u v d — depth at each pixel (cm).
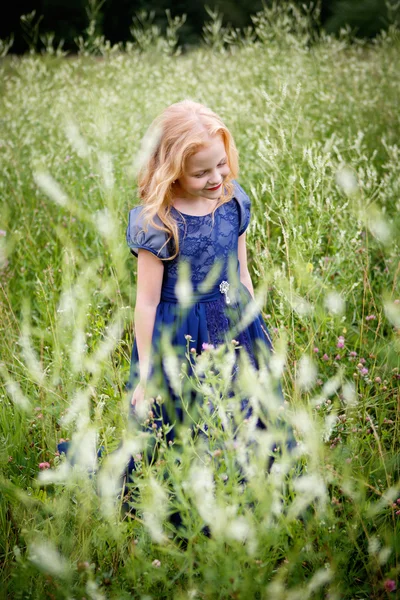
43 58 741
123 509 230
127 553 206
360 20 1119
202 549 174
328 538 186
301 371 196
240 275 255
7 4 1486
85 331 281
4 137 506
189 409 225
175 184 221
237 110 478
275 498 169
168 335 218
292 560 176
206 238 223
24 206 429
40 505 219
